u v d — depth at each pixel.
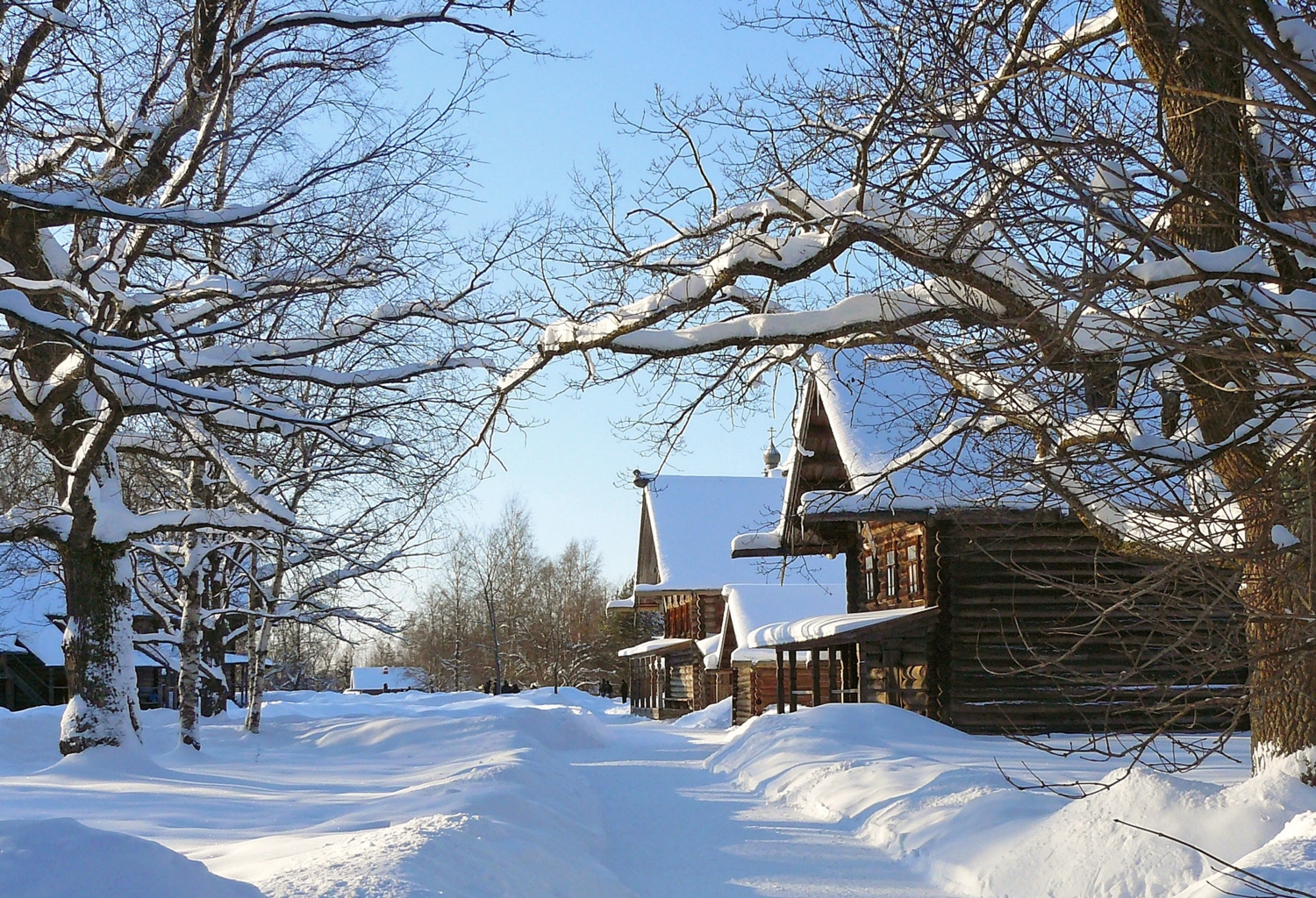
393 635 28.58
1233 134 6.43
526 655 94.75
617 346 12.16
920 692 24.05
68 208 12.12
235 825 11.63
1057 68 6.25
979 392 8.88
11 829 5.04
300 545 24.67
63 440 18.39
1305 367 6.94
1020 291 8.97
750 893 9.22
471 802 10.68
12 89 12.97
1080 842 8.68
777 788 16.39
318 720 30.52
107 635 18.33
